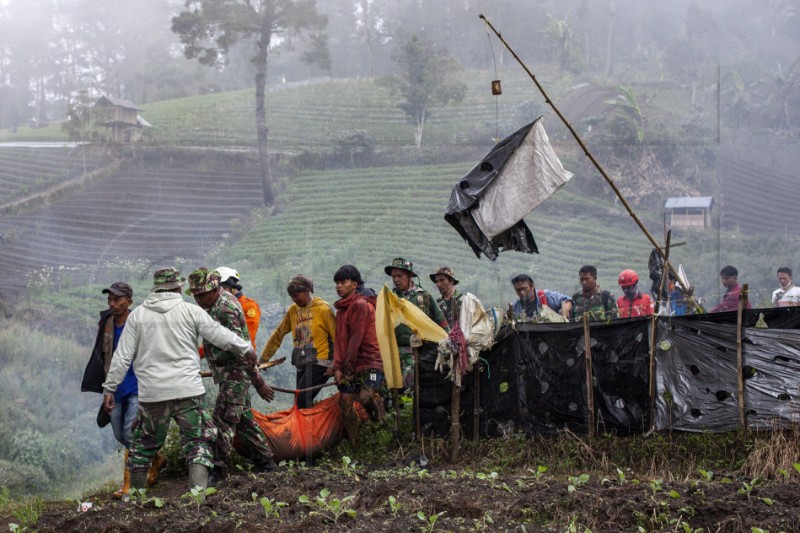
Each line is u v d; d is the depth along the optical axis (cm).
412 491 554
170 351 588
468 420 739
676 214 2917
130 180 2650
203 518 502
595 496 523
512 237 770
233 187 2750
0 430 1286
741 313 686
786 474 571
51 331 1675
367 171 3117
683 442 674
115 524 502
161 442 598
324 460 721
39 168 2667
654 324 701
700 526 485
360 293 778
